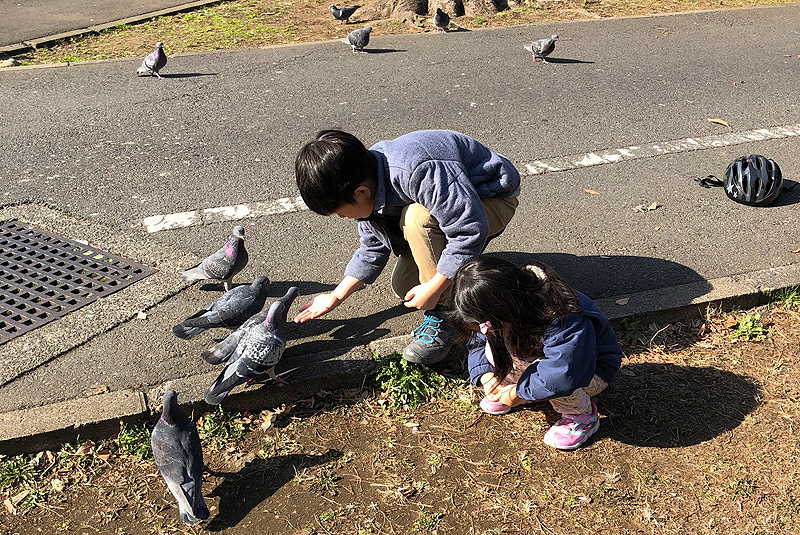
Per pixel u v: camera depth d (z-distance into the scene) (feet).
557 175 18.19
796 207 16.58
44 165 18.37
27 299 13.01
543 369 9.32
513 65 27.02
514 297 8.77
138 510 9.40
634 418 10.80
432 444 10.43
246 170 18.37
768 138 20.54
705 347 12.18
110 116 21.71
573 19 33.88
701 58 28.09
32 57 27.45
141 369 11.32
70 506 9.42
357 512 9.39
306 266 14.37
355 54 28.27
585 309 9.79
